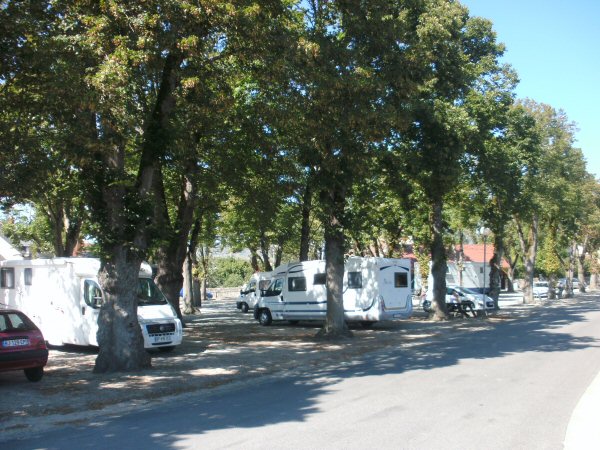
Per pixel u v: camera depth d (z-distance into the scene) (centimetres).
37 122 1236
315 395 986
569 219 4738
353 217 1920
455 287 3194
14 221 3061
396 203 2850
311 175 1833
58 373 1285
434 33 2180
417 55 1711
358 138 1670
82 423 851
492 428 726
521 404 867
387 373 1211
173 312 1647
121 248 1297
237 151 1967
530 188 3172
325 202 1869
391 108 1595
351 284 2391
